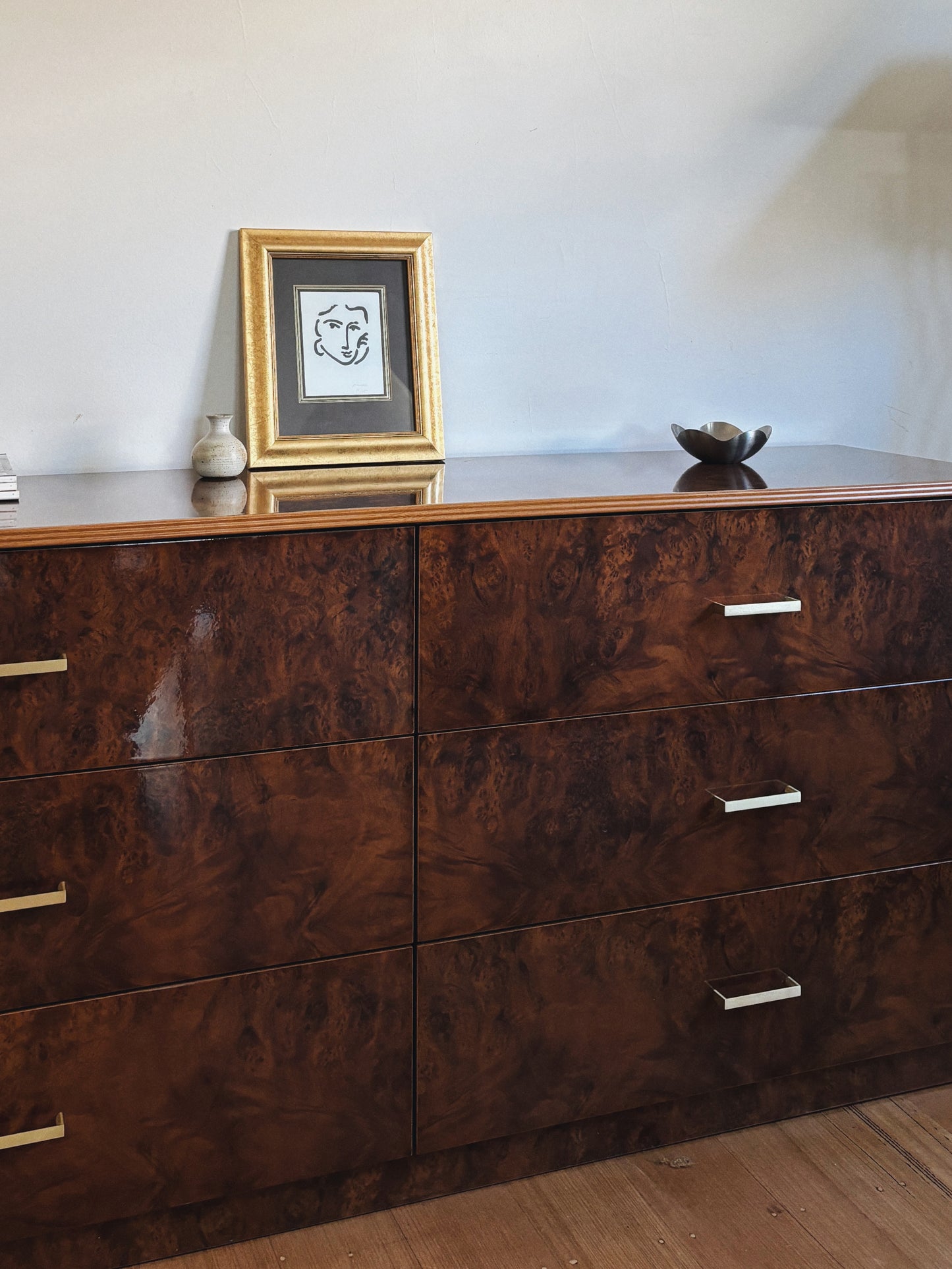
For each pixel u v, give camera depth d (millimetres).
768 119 1796
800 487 1387
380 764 1279
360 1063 1339
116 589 1148
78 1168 1252
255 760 1232
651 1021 1457
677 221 1794
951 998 1616
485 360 1751
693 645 1376
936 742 1522
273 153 1582
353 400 1656
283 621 1212
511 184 1700
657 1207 1417
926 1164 1497
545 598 1304
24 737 1148
